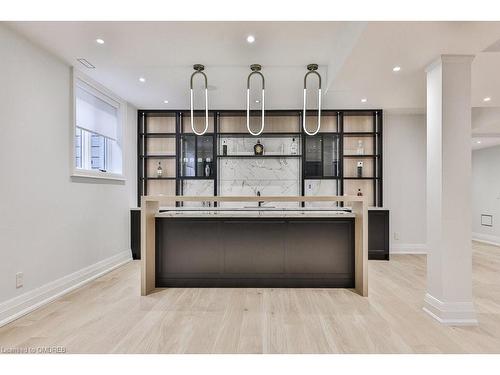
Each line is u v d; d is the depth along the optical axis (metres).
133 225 5.20
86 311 2.92
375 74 3.14
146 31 2.76
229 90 4.38
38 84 3.07
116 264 4.67
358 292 3.50
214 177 5.57
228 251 3.75
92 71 3.73
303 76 3.82
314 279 3.72
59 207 3.38
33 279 2.98
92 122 4.18
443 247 2.67
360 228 3.44
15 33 2.78
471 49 2.57
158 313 2.86
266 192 5.70
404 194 5.66
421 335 2.44
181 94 4.63
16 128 2.79
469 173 2.68
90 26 2.69
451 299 2.66
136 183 5.52
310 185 5.71
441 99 2.69
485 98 4.05
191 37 2.88
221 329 2.53
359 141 5.62
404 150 5.66
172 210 3.97
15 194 2.78
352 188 5.65
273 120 5.72
